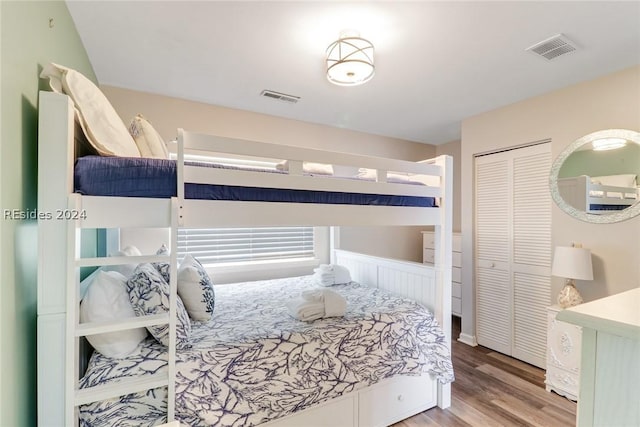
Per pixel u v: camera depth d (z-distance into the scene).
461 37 1.85
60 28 1.51
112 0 1.54
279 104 2.96
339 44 1.79
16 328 1.07
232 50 2.01
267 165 3.14
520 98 2.80
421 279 2.39
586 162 2.43
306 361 1.70
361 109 3.10
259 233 3.38
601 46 1.94
